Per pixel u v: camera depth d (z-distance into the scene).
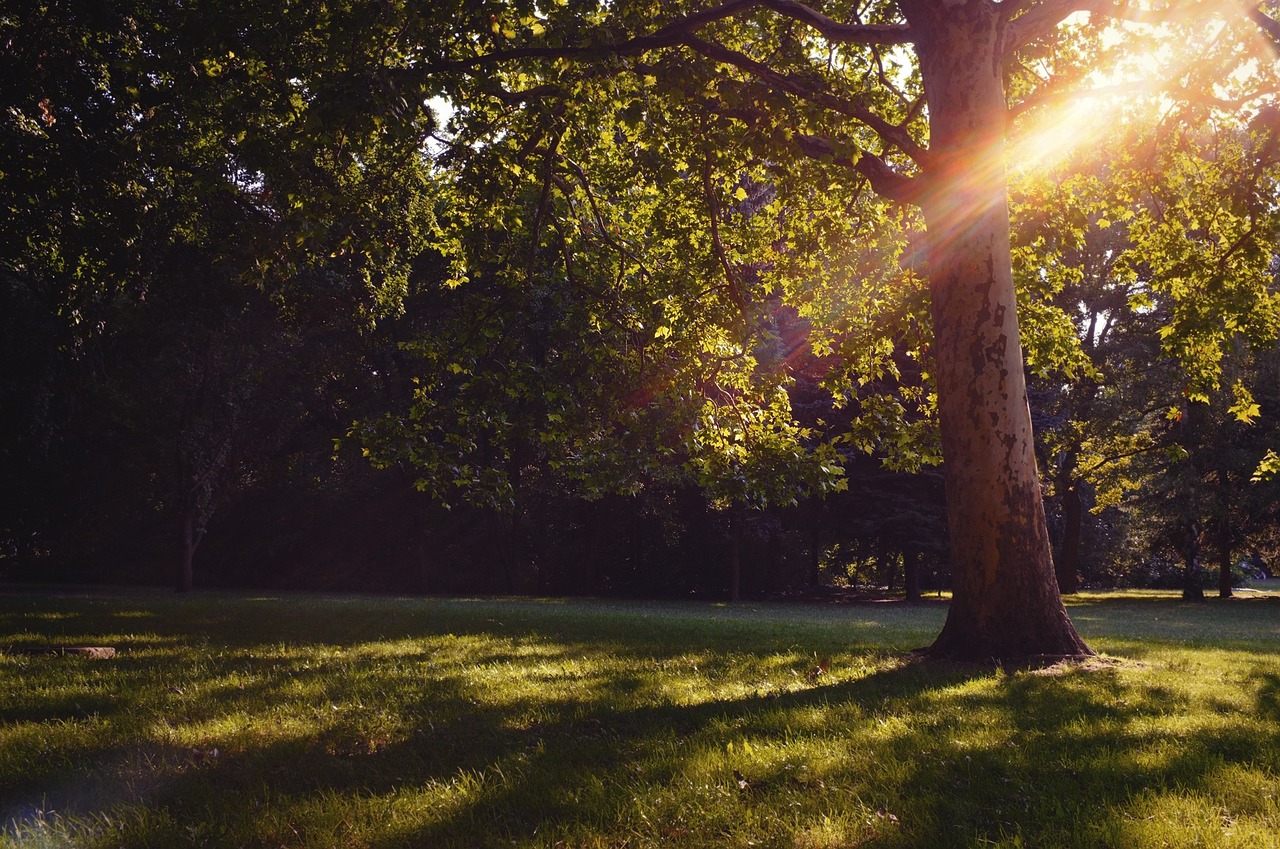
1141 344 34.09
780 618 21.64
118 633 12.94
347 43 9.83
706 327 14.89
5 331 19.91
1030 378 33.72
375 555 40.41
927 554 33.59
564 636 13.15
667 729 5.94
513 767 4.88
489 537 40.19
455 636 12.98
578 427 14.60
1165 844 3.51
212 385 30.77
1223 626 20.66
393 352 33.50
